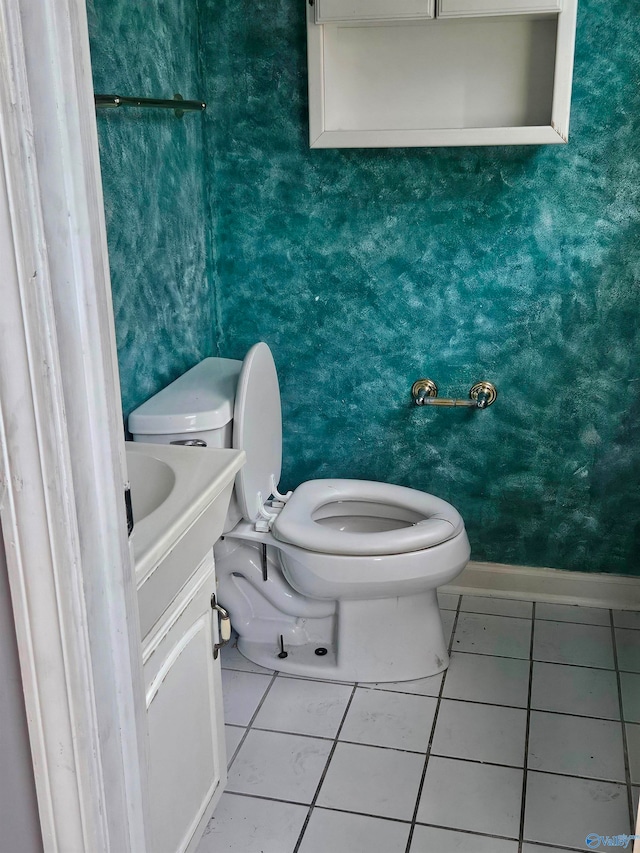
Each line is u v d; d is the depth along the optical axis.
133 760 1.03
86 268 0.84
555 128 1.93
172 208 2.08
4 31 0.72
